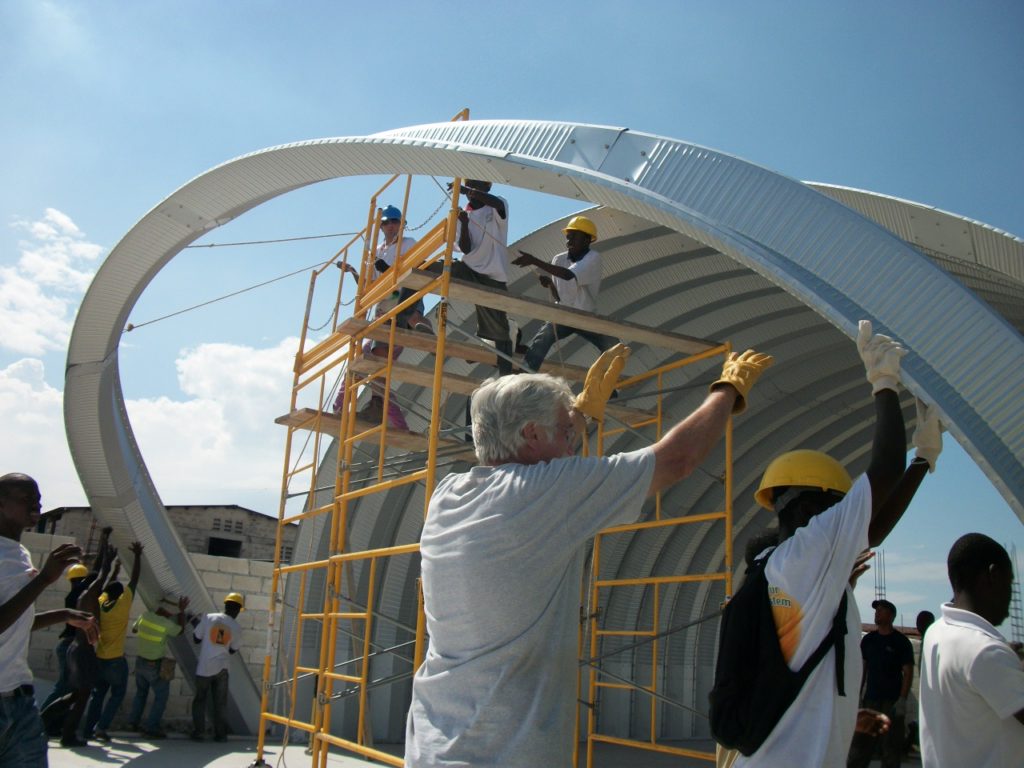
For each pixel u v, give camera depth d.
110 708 11.70
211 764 10.34
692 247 11.27
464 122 8.52
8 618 4.19
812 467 3.17
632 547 15.44
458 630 2.63
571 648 2.65
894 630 10.10
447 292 7.11
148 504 14.55
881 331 5.65
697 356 8.22
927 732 3.34
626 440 13.55
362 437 8.54
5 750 4.30
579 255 8.93
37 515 4.61
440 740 2.53
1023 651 6.60
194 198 11.38
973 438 5.21
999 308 9.47
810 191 6.14
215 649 12.79
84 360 13.64
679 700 16.33
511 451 2.84
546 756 2.48
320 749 8.47
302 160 9.93
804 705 2.71
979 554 3.46
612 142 7.25
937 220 7.75
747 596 2.92
